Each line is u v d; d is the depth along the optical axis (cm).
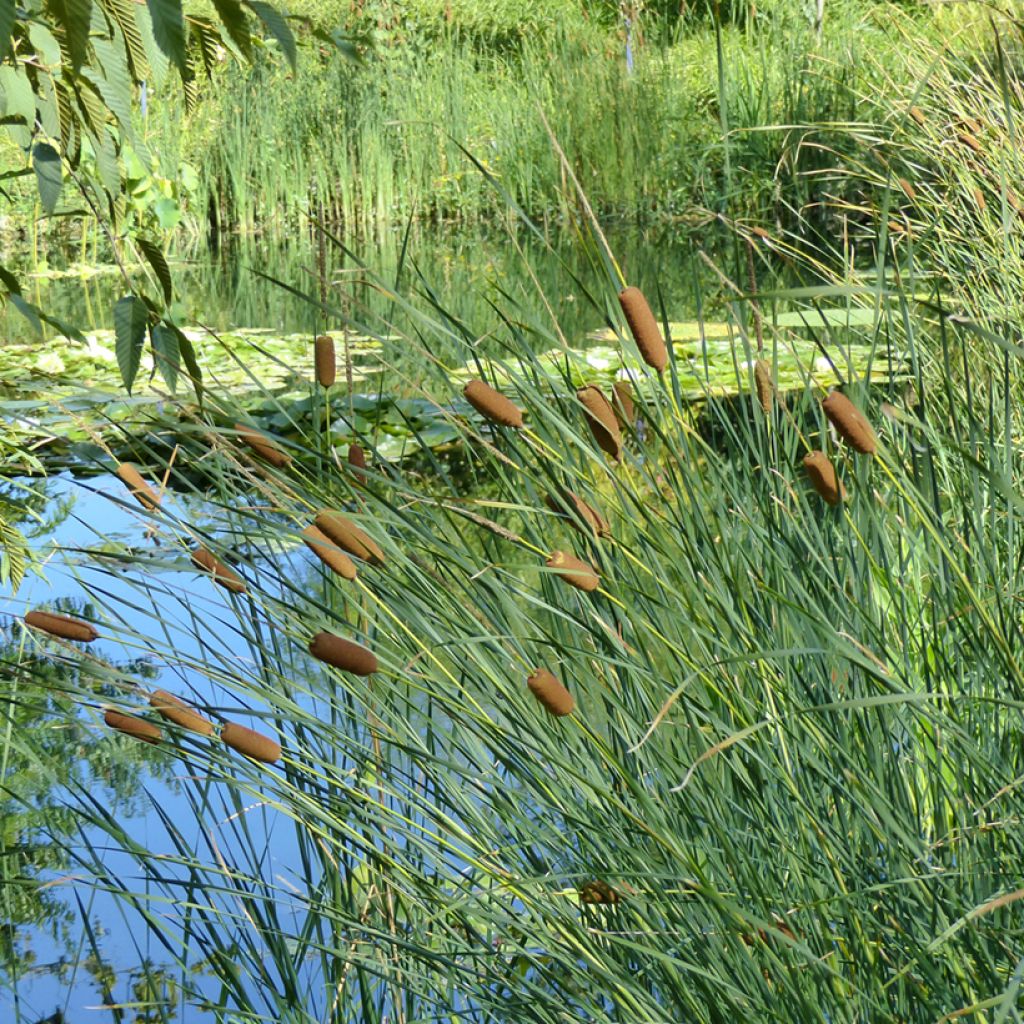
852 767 192
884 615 255
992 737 224
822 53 1433
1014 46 710
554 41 1881
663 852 204
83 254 1473
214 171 1772
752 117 1438
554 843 223
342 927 238
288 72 1775
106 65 302
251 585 233
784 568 216
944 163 566
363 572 236
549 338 244
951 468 286
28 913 315
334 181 1753
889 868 198
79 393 803
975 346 445
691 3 1973
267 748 192
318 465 245
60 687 207
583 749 227
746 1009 188
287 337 1027
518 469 239
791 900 204
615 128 1581
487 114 1780
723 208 1228
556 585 253
